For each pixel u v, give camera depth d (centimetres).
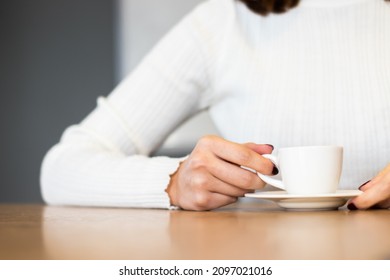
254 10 115
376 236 43
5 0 286
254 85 115
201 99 124
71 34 282
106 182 96
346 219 59
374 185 71
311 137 110
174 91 120
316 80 110
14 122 285
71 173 103
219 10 121
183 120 126
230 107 121
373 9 110
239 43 117
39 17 285
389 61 108
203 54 119
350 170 108
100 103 122
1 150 286
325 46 111
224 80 119
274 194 75
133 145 118
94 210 88
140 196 89
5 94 286
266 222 57
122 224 59
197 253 36
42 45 284
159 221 62
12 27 286
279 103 112
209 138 78
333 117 108
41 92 284
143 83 121
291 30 114
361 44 109
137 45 275
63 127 282
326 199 71
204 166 77
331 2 111
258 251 37
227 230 50
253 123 115
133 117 118
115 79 278
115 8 278
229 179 77
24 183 284
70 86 282
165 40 123
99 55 280
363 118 106
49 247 41
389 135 105
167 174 87
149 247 40
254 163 75
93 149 109
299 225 53
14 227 58
